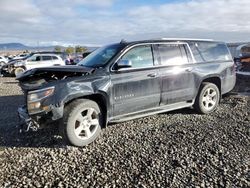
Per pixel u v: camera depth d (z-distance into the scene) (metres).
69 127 5.25
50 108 5.10
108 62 5.86
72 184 4.03
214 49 7.74
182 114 7.40
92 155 5.00
